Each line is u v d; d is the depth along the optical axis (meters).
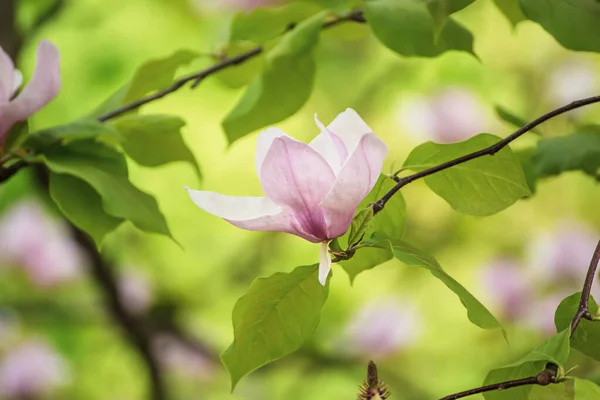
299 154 2.03
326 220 2.04
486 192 2.11
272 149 2.03
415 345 3.61
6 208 3.61
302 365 3.49
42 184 2.79
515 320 3.37
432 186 2.12
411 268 3.87
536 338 3.31
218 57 2.36
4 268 3.63
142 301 3.76
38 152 2.20
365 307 3.63
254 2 3.40
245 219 2.04
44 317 3.59
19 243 3.62
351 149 2.06
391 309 3.60
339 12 2.29
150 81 2.32
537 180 2.32
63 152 2.21
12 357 3.75
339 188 2.02
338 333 3.68
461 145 2.09
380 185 2.09
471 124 3.49
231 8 3.50
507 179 2.10
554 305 3.28
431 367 3.65
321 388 3.81
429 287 3.87
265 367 3.47
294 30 2.27
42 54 2.17
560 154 2.29
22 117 2.18
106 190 2.18
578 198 3.80
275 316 2.07
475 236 3.81
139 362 3.90
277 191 2.04
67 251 3.65
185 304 3.85
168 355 3.75
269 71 2.27
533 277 3.36
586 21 2.16
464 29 2.21
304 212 2.04
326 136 2.06
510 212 3.80
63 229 3.37
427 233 3.82
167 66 2.32
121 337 3.64
